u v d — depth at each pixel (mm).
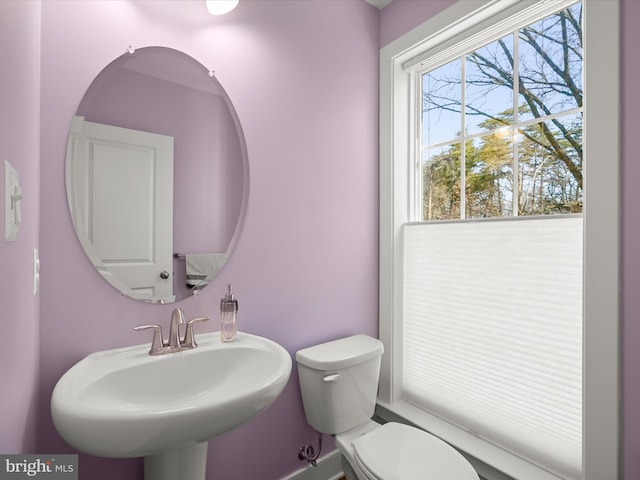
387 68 1863
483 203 1651
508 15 1447
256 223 1455
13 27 585
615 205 1090
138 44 1173
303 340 1606
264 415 1483
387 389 1890
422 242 1823
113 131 1136
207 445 1220
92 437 710
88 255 1089
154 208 1219
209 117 1336
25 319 728
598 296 1128
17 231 602
